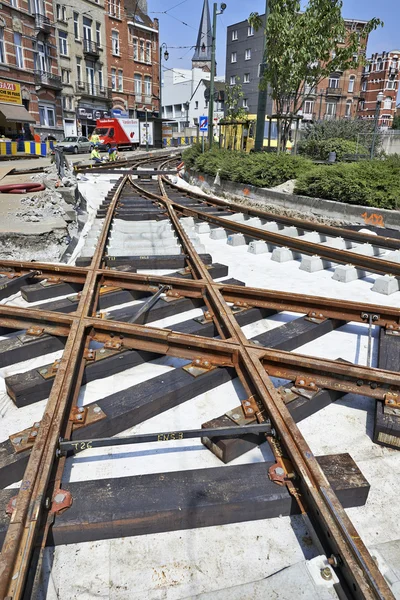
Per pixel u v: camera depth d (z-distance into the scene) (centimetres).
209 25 7600
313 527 188
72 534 189
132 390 286
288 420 230
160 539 196
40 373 305
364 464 246
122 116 5578
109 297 469
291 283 579
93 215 1123
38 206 988
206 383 306
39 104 4247
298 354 305
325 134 2192
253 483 206
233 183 1474
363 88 7662
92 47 4959
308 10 1416
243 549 191
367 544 196
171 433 225
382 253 735
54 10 4328
